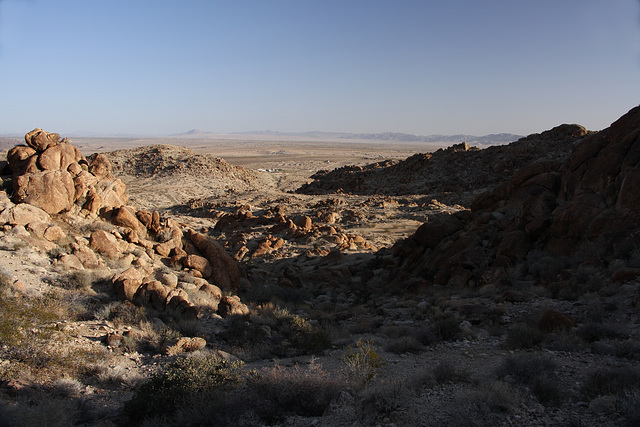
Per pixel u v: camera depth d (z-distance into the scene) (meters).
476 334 11.74
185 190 96.50
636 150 17.48
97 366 9.21
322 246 36.41
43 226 16.84
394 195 79.44
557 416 6.22
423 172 86.19
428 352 10.67
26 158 19.41
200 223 58.53
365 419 6.48
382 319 15.21
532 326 11.36
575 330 10.44
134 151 127.12
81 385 8.44
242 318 14.09
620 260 14.62
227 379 7.87
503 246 18.83
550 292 14.28
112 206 20.31
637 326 10.36
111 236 17.62
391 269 24.34
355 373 8.33
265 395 7.41
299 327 12.80
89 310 12.62
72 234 17.50
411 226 46.38
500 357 9.70
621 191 16.61
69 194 18.66
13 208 16.91
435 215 51.38
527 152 74.00
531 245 18.61
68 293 13.22
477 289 17.19
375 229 45.00
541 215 19.25
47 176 18.20
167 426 6.48
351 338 12.91
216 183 106.44
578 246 17.00
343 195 78.38
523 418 6.18
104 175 21.84
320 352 11.33
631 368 7.59
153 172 111.69
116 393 8.21
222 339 12.48
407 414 6.60
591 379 7.37
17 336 9.19
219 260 19.72
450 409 6.75
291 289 21.70
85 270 15.18
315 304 19.36
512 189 23.72
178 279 17.11
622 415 5.94
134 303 13.78
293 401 7.26
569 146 71.62
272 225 48.88
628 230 15.76
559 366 8.54
